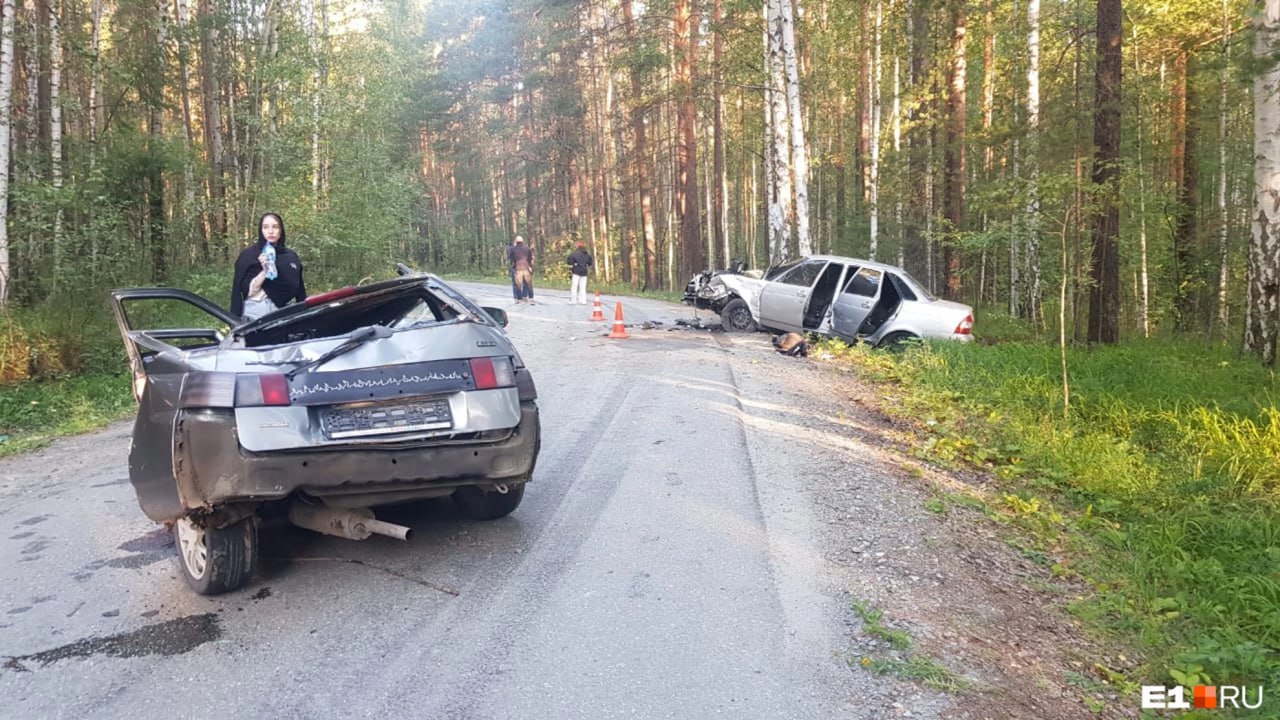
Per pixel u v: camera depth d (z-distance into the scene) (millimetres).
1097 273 15602
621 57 31422
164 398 4039
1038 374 11383
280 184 20391
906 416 9086
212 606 4078
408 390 4164
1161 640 4090
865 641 3678
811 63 34094
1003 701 3271
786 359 12266
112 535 5242
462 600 4105
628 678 3336
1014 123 15562
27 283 14586
